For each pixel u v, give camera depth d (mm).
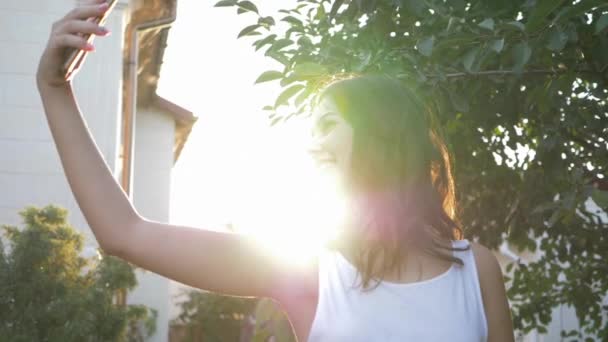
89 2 1504
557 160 4137
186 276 1474
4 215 9688
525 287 8094
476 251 1623
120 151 12055
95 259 7777
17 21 10016
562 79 3885
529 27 3332
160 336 15172
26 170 9789
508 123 4684
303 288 1505
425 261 1558
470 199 6117
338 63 4070
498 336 1577
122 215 1488
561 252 7262
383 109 1635
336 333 1469
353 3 4102
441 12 3949
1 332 6957
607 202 3668
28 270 7223
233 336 19312
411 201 1604
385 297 1497
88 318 7117
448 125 5012
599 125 4121
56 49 1480
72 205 9758
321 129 1646
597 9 3586
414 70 3959
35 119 9875
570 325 13977
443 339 1487
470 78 4012
